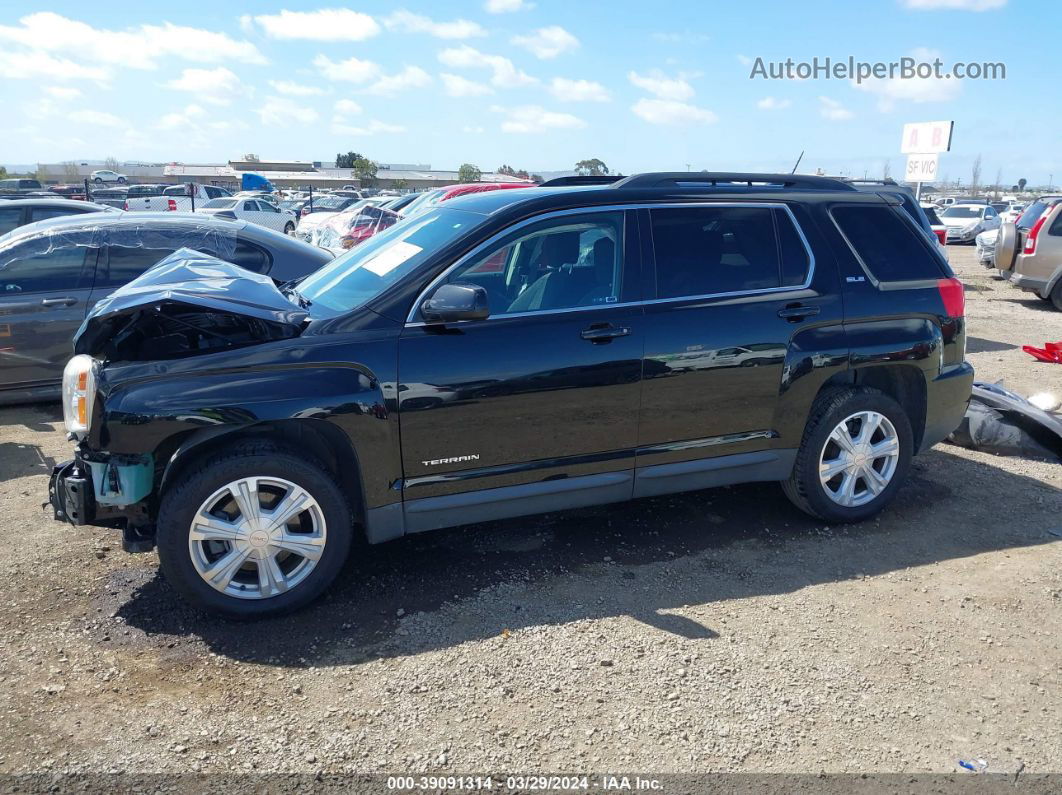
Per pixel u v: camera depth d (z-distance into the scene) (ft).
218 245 24.32
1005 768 9.20
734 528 15.39
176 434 11.41
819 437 14.71
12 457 19.54
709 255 14.02
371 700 10.28
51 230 23.25
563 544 14.69
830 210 15.02
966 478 17.94
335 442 12.35
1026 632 11.90
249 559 11.82
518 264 13.21
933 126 59.88
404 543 14.67
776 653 11.32
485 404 12.56
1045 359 30.73
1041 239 44.73
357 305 12.53
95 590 12.92
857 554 14.35
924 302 15.33
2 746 9.36
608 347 13.11
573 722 9.87
